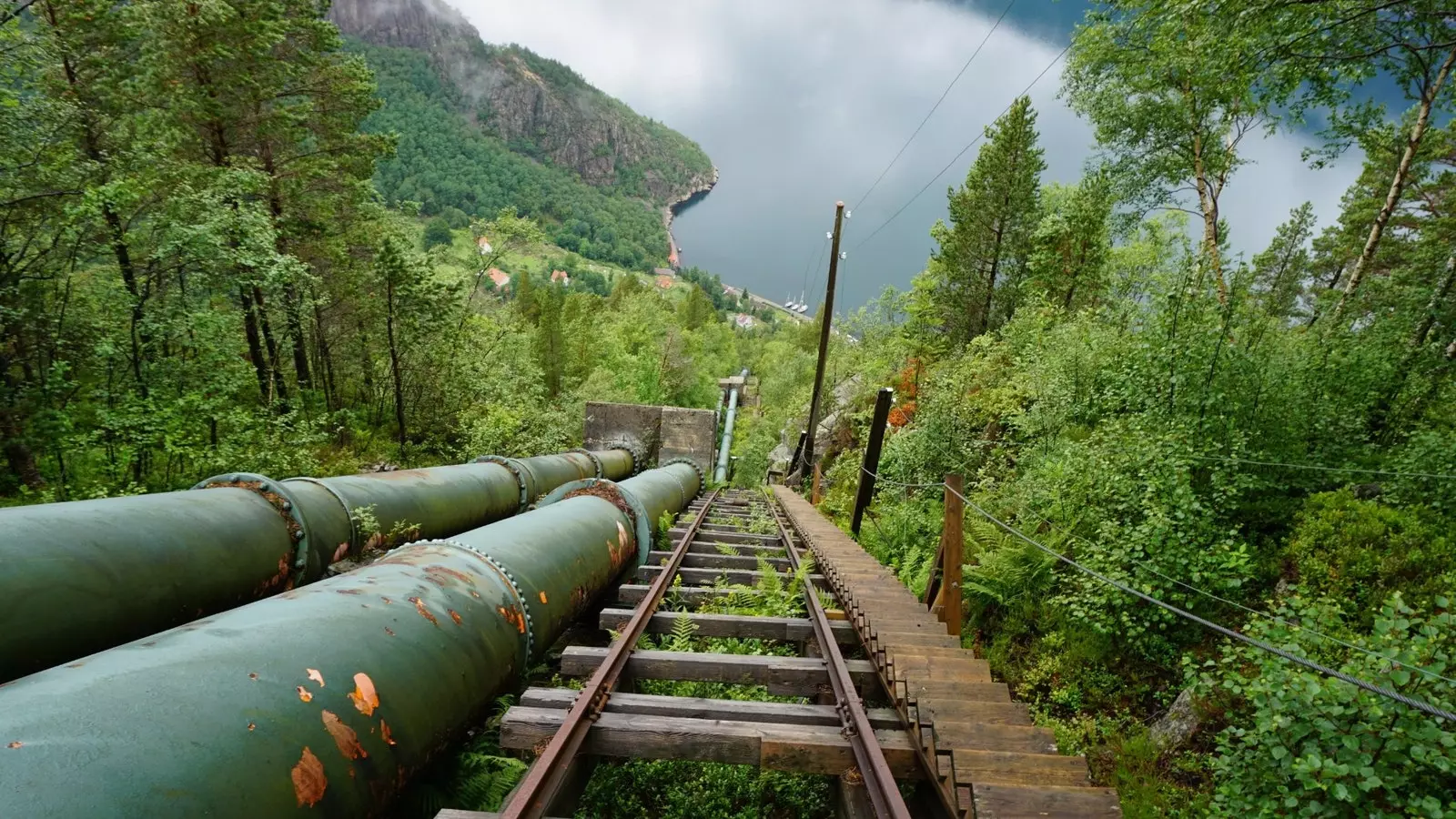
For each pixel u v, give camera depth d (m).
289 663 2.59
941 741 3.66
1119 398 8.73
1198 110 15.93
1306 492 6.95
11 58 9.87
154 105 12.60
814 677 4.83
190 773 1.97
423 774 3.34
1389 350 8.32
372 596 3.34
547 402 28.77
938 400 13.30
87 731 1.93
